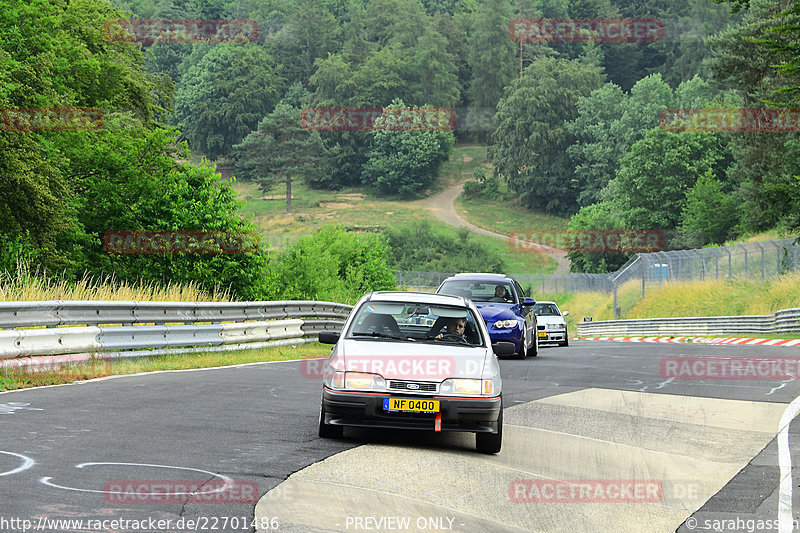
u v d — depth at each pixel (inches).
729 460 904.3
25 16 3427.7
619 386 1503.4
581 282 7322.8
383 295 994.1
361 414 840.9
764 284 4146.2
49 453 717.9
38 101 3070.9
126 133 3496.6
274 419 978.1
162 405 1037.2
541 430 1033.5
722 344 3036.4
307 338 2370.8
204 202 3363.7
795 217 4097.0
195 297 2251.5
